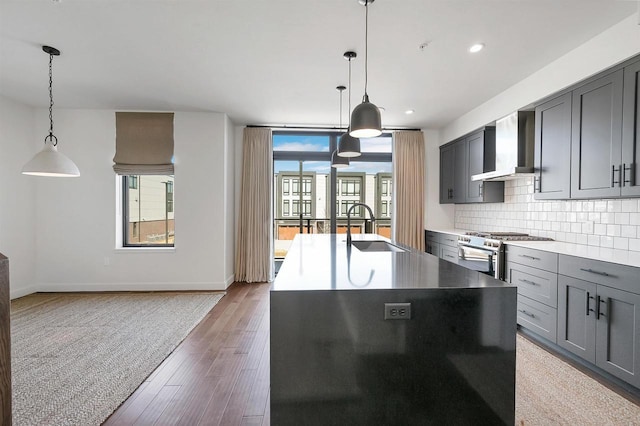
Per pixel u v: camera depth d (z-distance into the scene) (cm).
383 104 409
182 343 285
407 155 519
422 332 130
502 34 248
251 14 226
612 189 234
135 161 447
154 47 272
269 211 509
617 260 210
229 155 482
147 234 471
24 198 426
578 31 242
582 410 190
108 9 221
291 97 389
